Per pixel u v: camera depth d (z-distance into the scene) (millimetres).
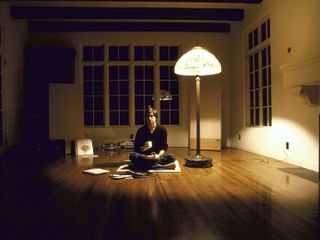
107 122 7465
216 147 6590
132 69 7500
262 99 5633
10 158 5336
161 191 2926
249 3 5531
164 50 7609
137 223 2047
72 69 6898
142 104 7609
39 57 6820
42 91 6762
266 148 5363
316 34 3693
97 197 2721
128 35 7387
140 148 4066
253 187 3055
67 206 2449
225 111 7371
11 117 6078
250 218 2127
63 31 7207
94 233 1873
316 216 2158
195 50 4129
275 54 4898
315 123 3799
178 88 7586
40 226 2002
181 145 7426
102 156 5578
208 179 3469
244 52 6363
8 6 5957
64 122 6027
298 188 3004
